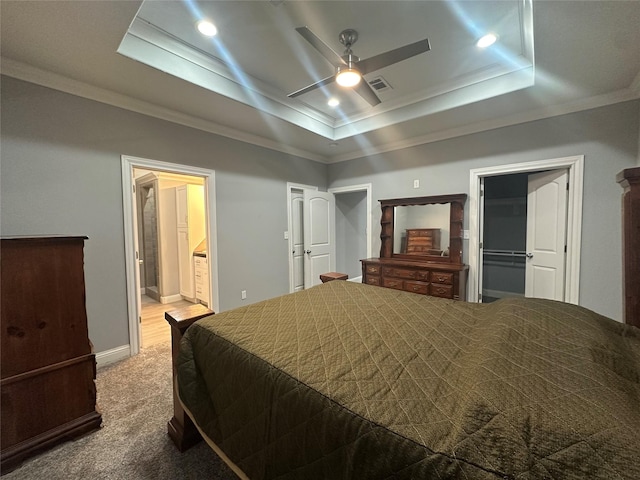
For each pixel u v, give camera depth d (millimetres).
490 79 2777
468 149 3598
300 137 3947
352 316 1549
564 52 2020
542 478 516
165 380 2307
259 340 1260
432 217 3910
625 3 1540
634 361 894
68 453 1543
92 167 2508
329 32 2160
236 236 3746
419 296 1937
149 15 1984
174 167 3082
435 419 742
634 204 1092
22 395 1514
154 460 1496
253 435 1069
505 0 1860
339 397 856
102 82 2404
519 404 671
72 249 1684
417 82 2984
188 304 4684
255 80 2895
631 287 1114
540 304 1333
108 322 2621
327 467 802
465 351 1139
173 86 2484
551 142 3039
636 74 2350
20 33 1788
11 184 2127
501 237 4715
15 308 1500
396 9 1939
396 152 4250
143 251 5273
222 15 1984
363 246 5613
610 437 548
